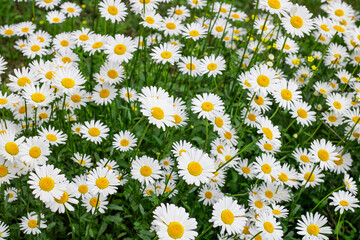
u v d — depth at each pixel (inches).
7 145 40.5
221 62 48.9
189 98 52.1
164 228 38.3
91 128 46.4
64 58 51.0
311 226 44.4
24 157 40.4
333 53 58.7
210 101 44.4
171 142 48.4
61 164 46.8
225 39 58.7
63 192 40.3
